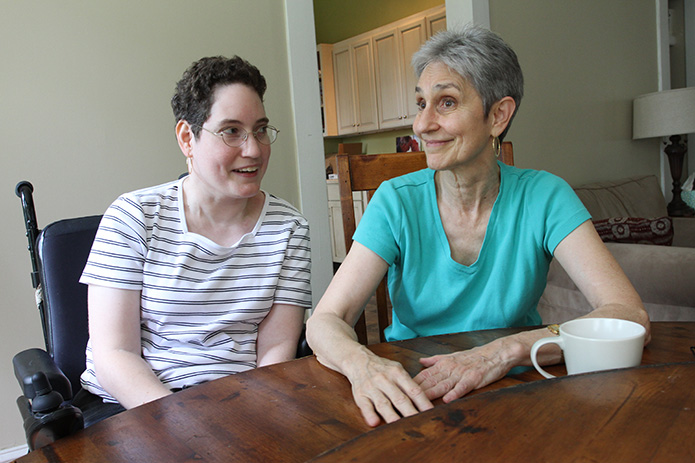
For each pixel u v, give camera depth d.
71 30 2.01
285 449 0.61
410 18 4.97
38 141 1.97
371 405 0.71
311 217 2.54
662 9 4.62
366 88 5.58
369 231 1.16
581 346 0.71
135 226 1.19
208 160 1.17
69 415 0.70
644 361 0.82
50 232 1.36
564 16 3.80
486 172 1.13
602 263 1.06
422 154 1.63
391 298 1.27
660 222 2.37
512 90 1.10
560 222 1.12
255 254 1.29
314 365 0.90
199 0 2.27
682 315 2.01
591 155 4.06
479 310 1.18
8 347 1.95
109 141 2.10
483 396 0.58
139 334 1.21
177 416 0.72
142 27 2.15
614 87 4.25
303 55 2.51
